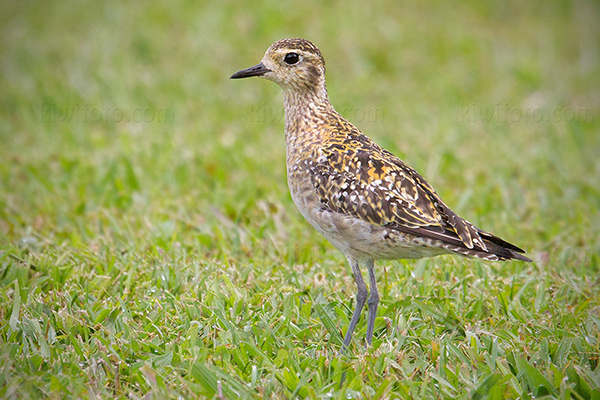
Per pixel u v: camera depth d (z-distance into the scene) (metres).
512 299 9.68
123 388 7.60
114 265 10.33
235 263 10.73
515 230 12.45
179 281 9.80
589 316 8.95
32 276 9.99
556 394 7.50
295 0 22.88
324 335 8.88
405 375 7.83
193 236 11.90
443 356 8.01
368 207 8.62
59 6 23.38
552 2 25.00
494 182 14.27
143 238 11.57
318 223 9.10
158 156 15.25
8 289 9.50
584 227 12.43
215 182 14.17
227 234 11.95
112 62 19.69
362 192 8.67
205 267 10.41
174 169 14.62
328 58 20.19
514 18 23.92
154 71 19.41
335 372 7.84
